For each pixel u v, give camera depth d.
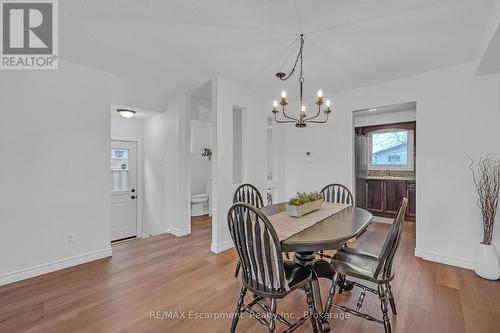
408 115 4.47
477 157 2.61
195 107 4.31
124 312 1.90
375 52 2.46
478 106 2.61
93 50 2.46
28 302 2.03
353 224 1.87
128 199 4.80
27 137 2.45
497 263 2.38
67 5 1.77
